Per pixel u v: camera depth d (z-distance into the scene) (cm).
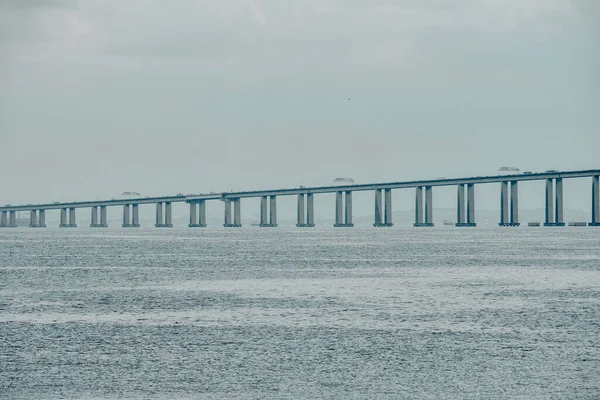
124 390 16112
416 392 15925
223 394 15838
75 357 18938
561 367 17812
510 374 17225
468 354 19138
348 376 17138
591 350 19538
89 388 16275
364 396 15675
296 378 16988
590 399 15412
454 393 15838
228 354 19200
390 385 16425
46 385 16488
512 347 19925
